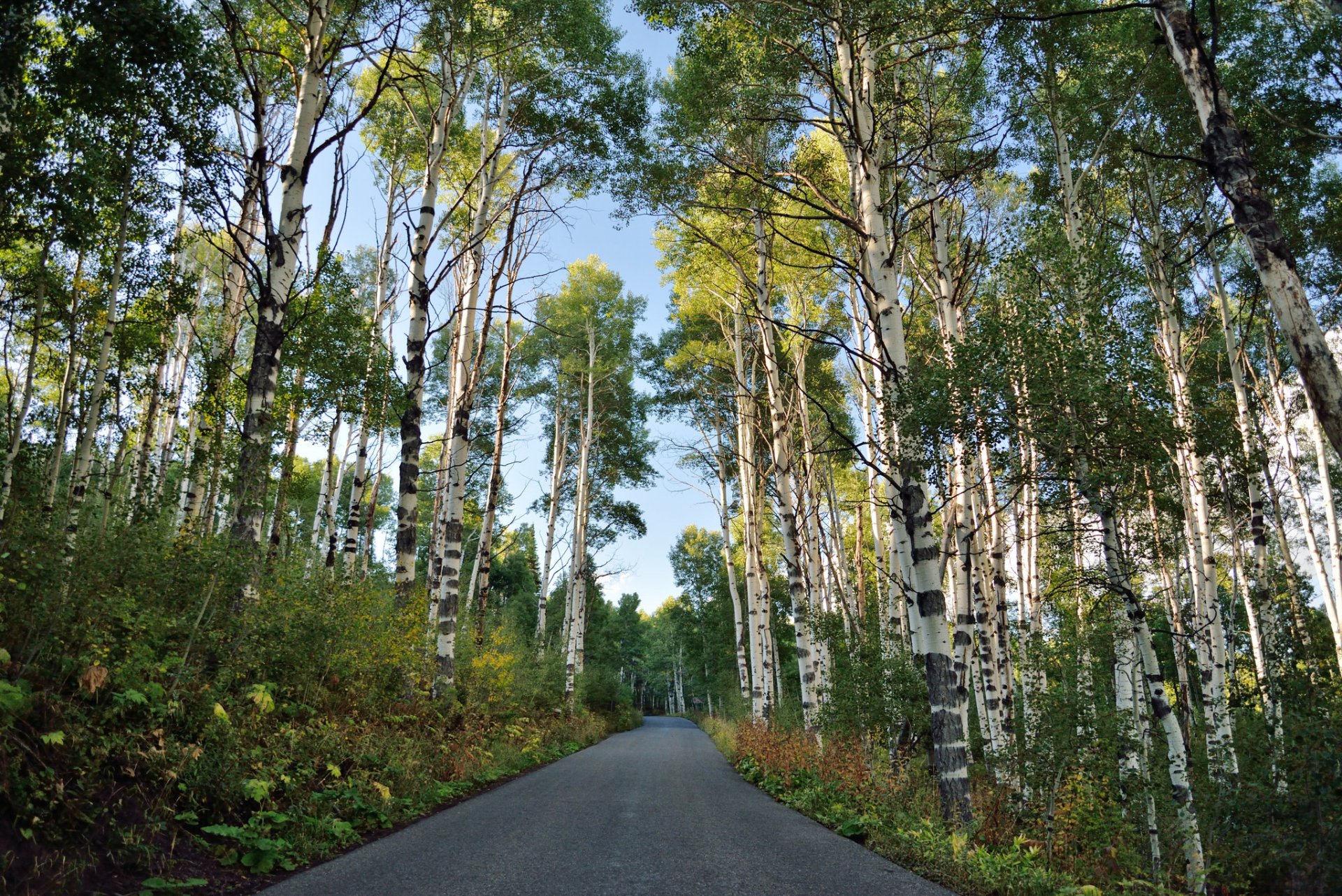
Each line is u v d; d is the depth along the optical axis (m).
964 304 12.74
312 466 33.47
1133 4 7.21
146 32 8.39
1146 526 10.66
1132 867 8.86
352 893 4.92
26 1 7.53
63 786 4.52
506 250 16.70
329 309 15.46
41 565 5.44
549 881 5.45
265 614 8.48
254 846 5.56
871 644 14.01
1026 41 12.36
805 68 11.93
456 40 14.32
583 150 16.81
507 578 46.22
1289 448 15.88
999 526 13.95
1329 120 13.77
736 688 39.97
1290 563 15.91
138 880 4.50
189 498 12.67
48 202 8.91
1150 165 14.96
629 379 30.92
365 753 8.55
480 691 16.31
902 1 9.62
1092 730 9.95
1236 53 14.38
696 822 8.79
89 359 11.40
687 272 20.11
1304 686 11.44
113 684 5.77
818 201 15.12
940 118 12.84
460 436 15.79
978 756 17.70
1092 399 7.96
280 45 13.88
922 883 5.94
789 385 19.69
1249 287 16.44
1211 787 10.45
